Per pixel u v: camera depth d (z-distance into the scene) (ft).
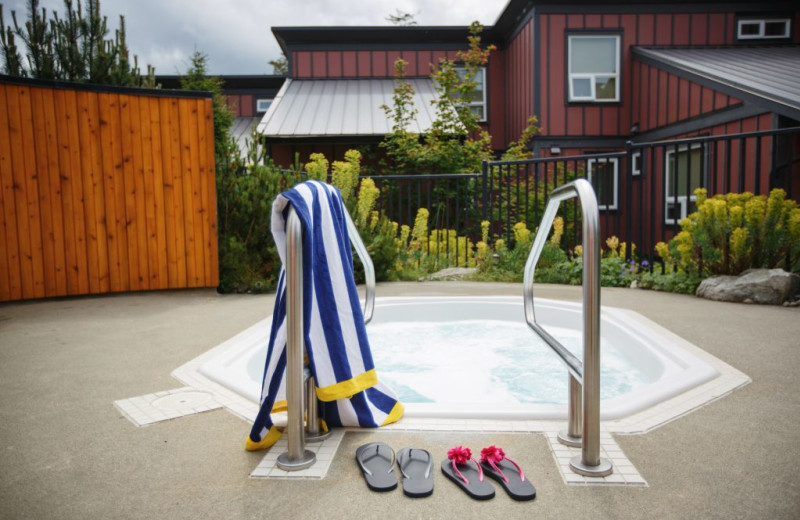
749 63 31.17
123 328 12.70
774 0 36.70
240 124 44.88
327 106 37.32
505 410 7.18
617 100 36.58
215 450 6.29
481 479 5.46
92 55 19.70
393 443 6.45
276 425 6.90
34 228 16.47
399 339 14.08
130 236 17.63
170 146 17.83
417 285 19.06
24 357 10.25
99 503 5.17
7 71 18.67
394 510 5.03
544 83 36.14
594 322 5.51
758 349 10.07
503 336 14.20
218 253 18.34
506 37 41.81
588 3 35.99
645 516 4.87
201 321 13.44
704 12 36.70
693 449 6.12
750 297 14.69
